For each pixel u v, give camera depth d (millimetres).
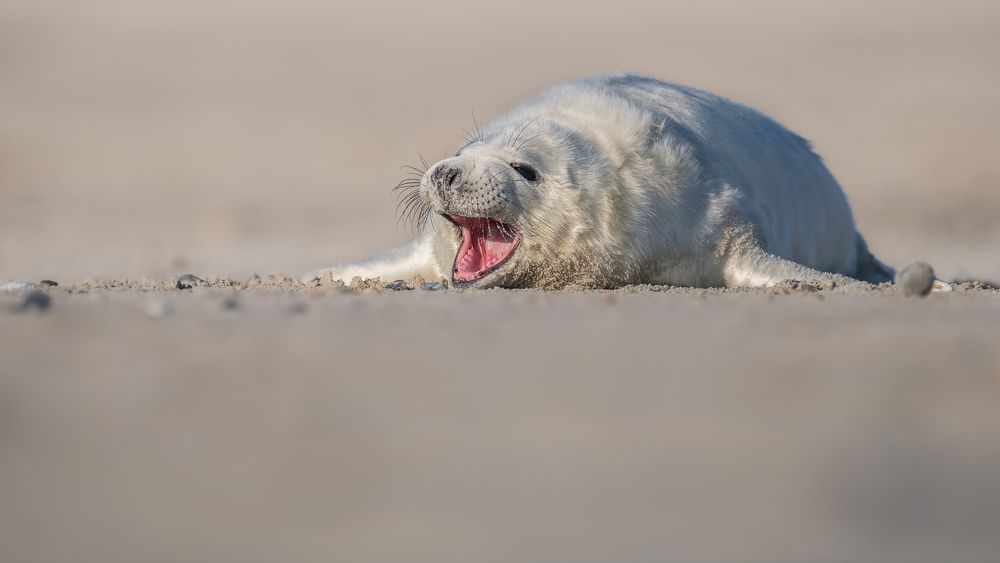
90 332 23516
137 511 13734
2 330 23766
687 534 12547
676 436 15961
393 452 15445
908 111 145375
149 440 16172
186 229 93562
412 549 12305
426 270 37875
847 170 118750
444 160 34281
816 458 14906
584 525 12867
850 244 43969
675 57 190375
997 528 12516
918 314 26516
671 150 35531
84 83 179375
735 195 36094
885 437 15750
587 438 15922
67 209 108125
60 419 17172
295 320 25547
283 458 15305
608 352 21172
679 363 20156
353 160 133375
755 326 24188
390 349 21359
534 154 34406
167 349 21547
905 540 12227
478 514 13266
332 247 76500
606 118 35875
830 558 11773
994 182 111312
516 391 18328
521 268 35062
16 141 143750
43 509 13867
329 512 13469
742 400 17719
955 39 186875
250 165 131750
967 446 15281
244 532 12984
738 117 39812
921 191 108625
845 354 20578
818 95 158000
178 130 151375
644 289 34188
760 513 13117
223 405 17719
